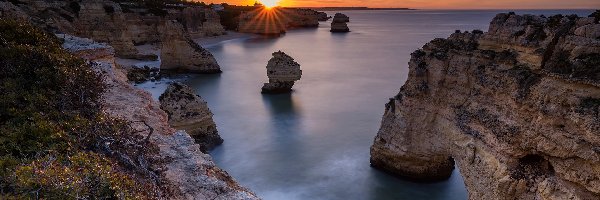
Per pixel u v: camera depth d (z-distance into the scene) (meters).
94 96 13.70
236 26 143.00
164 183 9.48
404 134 24.48
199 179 10.08
